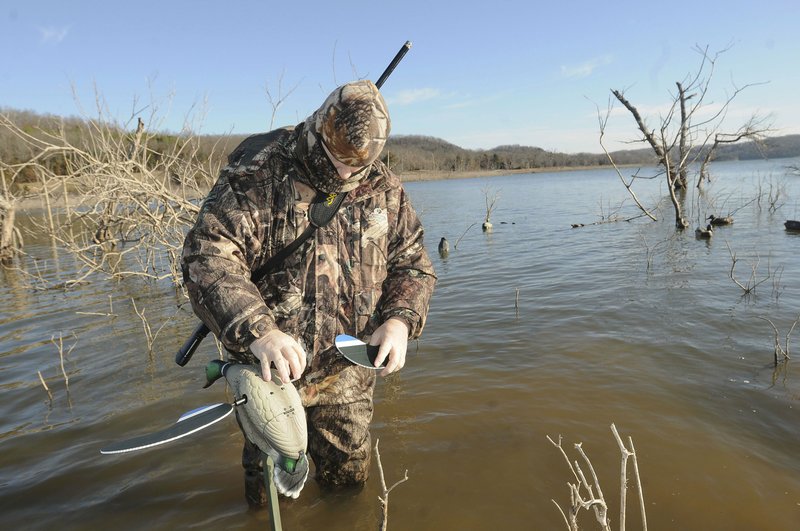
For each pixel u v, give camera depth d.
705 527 2.35
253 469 2.50
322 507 2.57
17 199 12.59
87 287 8.57
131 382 4.26
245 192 1.81
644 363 4.21
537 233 12.84
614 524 2.38
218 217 1.78
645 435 3.12
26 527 2.52
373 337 1.89
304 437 1.79
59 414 3.74
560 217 16.34
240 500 2.68
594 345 4.66
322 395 2.27
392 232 2.10
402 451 3.07
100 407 3.82
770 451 2.93
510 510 2.53
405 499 2.62
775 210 15.33
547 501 2.58
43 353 5.16
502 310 6.00
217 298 1.68
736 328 4.92
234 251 1.78
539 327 5.26
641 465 2.83
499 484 2.73
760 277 6.97
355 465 2.52
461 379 4.06
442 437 3.21
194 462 3.05
